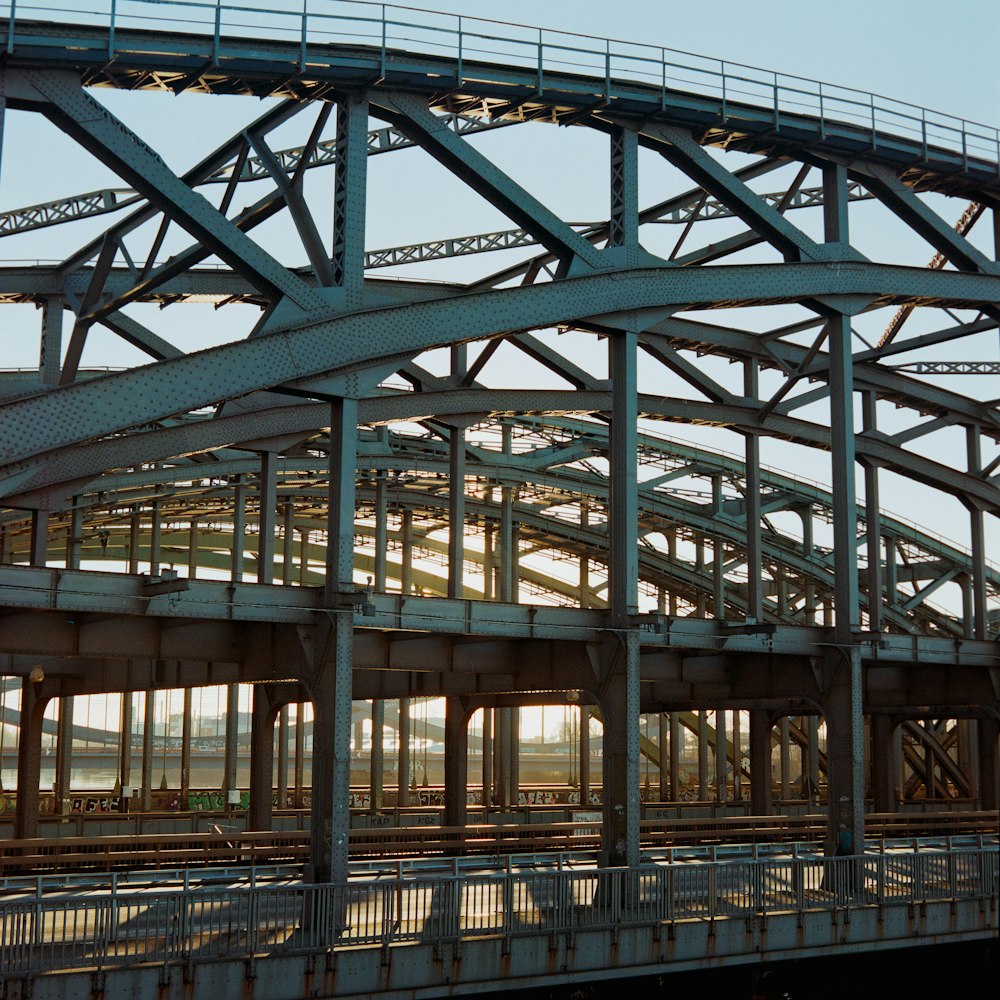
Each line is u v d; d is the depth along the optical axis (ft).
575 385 128.06
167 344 118.62
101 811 179.42
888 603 197.88
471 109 99.14
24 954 61.41
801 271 111.24
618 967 77.97
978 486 154.71
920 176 121.90
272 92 90.07
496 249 131.13
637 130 104.94
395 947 70.74
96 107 81.87
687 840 153.17
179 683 117.29
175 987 64.13
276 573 223.71
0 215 118.42
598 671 98.89
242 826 160.56
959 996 100.78
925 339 134.31
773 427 140.26
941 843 133.49
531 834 149.59
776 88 110.11
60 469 109.19
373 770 178.50
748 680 116.26
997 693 129.18
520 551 222.07
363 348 88.99
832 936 87.76
